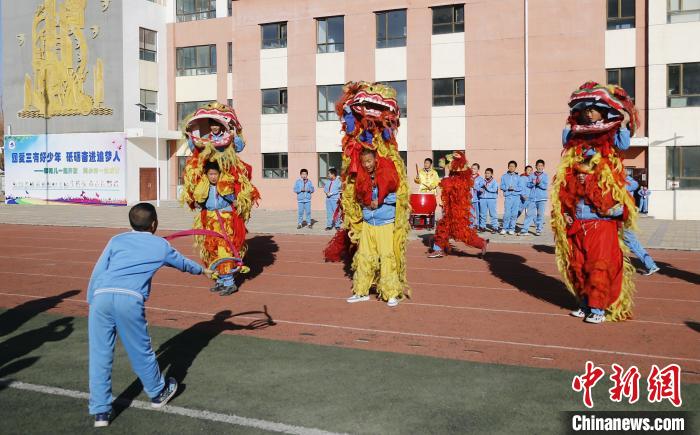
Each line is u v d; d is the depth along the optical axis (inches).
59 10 1432.1
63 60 1437.0
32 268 474.9
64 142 1449.3
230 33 1385.3
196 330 279.6
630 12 991.6
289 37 1220.5
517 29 1051.3
